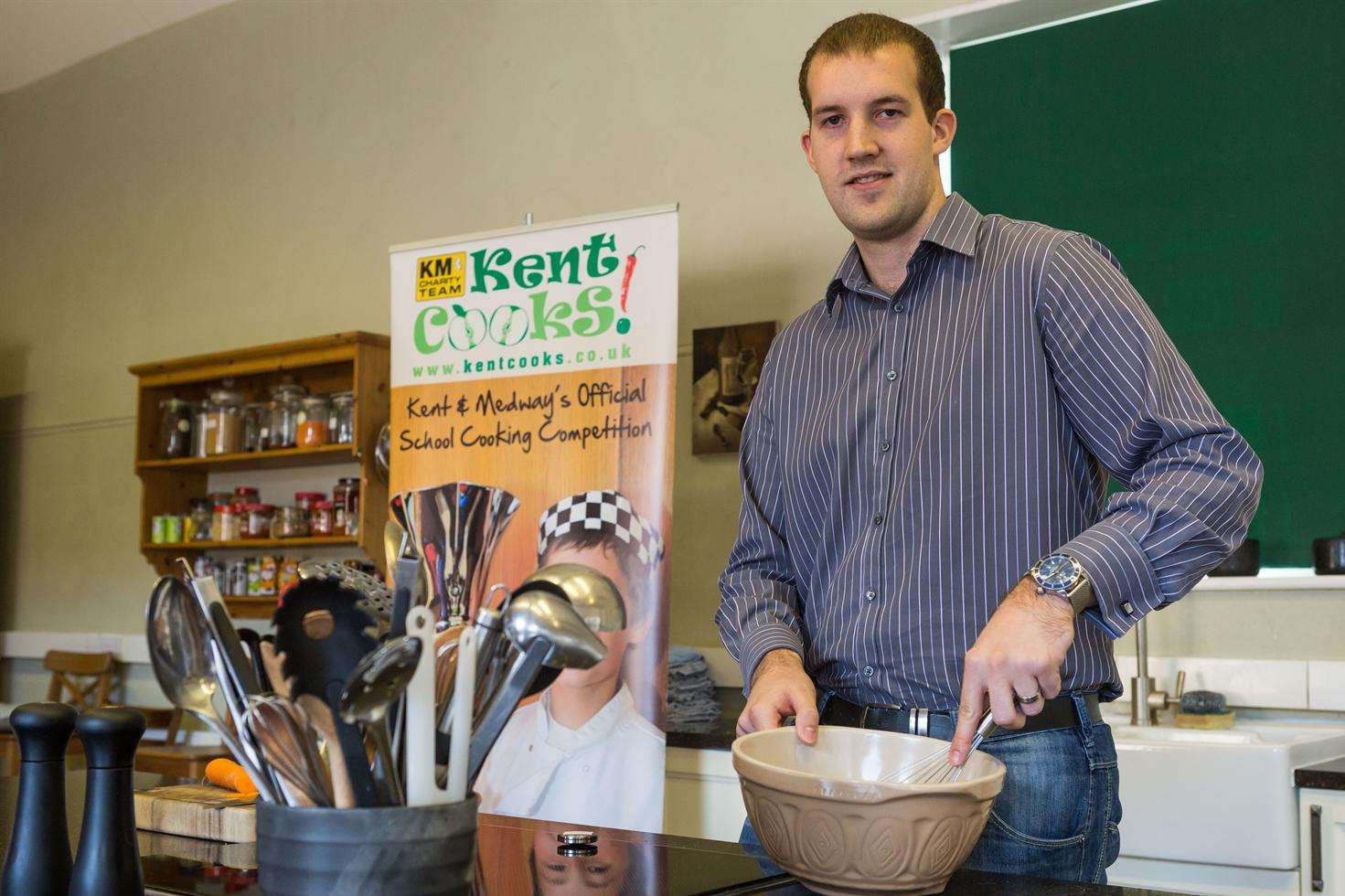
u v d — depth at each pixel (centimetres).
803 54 339
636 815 268
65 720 90
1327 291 264
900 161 151
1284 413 267
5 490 546
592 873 104
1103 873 137
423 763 77
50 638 508
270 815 77
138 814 133
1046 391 143
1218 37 281
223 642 77
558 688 279
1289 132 271
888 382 152
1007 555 141
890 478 149
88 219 530
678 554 344
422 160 423
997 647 110
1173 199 284
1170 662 272
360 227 437
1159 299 284
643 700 274
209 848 119
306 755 77
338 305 440
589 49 384
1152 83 289
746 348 335
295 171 459
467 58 415
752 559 164
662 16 369
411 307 324
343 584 74
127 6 500
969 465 144
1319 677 254
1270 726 254
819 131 156
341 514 398
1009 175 307
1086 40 299
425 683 76
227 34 489
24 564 534
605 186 375
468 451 310
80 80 542
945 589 142
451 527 305
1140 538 118
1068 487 143
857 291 159
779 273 337
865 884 96
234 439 430
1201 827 209
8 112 569
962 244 150
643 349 291
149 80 514
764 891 99
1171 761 213
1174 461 127
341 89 450
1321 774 201
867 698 146
